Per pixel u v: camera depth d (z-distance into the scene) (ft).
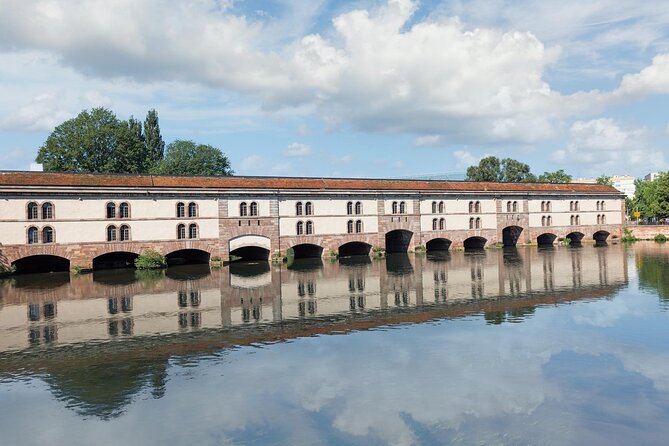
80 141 273.95
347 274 178.60
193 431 57.67
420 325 100.37
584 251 254.06
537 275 165.99
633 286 139.44
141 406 64.34
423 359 79.51
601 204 323.98
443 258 231.71
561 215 311.06
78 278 173.88
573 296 127.03
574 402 63.46
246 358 81.51
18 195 181.27
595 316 105.09
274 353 83.71
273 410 62.49
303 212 237.45
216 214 216.74
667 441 54.19
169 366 78.48
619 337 89.71
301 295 136.15
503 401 64.03
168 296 136.67
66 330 100.99
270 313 113.91
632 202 440.86
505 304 118.93
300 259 239.91
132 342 91.66
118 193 197.98
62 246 188.75
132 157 294.25
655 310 109.19
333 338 91.97
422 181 282.77
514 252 257.34
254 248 243.40
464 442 54.34
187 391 68.64
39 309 121.49
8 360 82.64
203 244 214.07
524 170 442.09
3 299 135.13
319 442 54.70
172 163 334.24
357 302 125.29
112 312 117.19
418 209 266.36
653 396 64.90
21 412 63.31
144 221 203.10
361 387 68.95
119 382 72.38
